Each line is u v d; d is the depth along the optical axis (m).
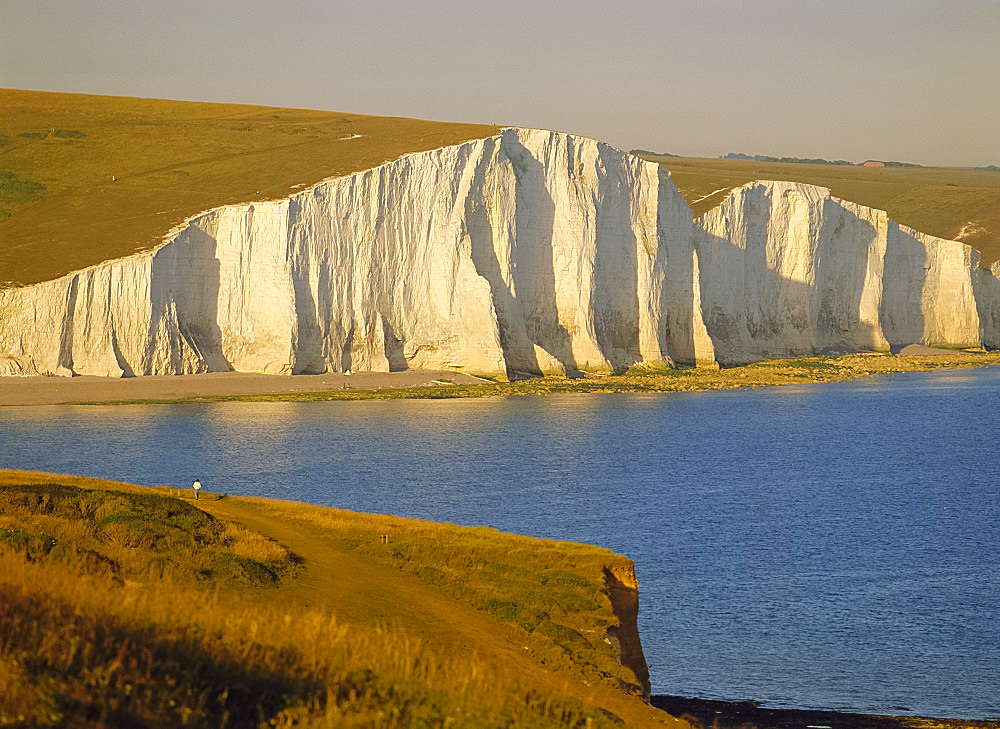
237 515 45.94
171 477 84.75
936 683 43.81
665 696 41.84
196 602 25.75
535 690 26.12
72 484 47.53
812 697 41.94
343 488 84.00
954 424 140.12
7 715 14.67
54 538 32.62
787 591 57.94
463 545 44.44
